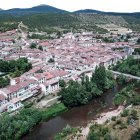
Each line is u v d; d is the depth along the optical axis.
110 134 133.38
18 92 184.62
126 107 176.38
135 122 146.12
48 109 176.38
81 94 189.12
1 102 168.88
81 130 148.25
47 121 164.88
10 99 177.62
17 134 139.38
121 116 158.00
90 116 171.75
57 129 154.50
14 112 164.25
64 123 162.38
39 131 151.88
